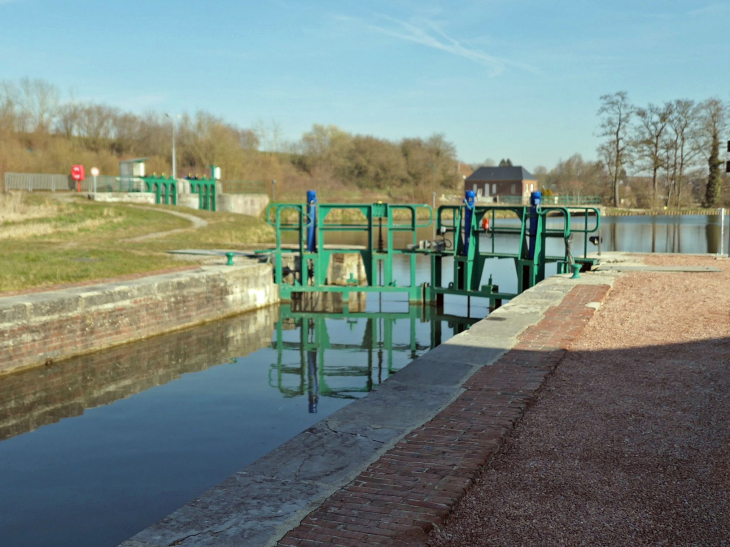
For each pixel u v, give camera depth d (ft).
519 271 59.47
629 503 13.75
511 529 12.80
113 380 38.50
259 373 40.86
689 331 29.99
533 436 17.76
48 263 56.70
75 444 28.02
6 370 39.24
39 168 173.47
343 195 260.01
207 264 63.10
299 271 67.21
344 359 45.01
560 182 341.62
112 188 146.51
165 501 22.30
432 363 25.03
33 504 22.13
